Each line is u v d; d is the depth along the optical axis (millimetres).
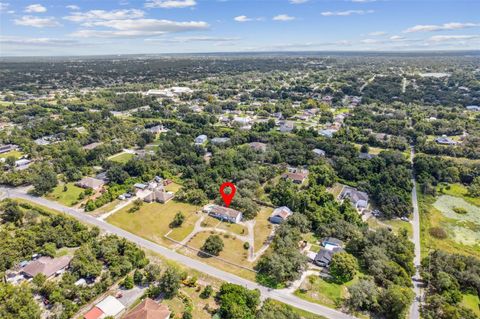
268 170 167000
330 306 85625
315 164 179000
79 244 110562
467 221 132875
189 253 107938
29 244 104500
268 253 107250
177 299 87125
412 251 107875
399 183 155250
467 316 79500
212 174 159000
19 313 77438
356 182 162000
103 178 162875
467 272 94500
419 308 86500
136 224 124750
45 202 141500
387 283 90188
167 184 160625
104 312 81125
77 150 189375
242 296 83562
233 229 121375
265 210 135250
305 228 118688
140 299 87375
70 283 88750
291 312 78625
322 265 101062
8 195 147000
